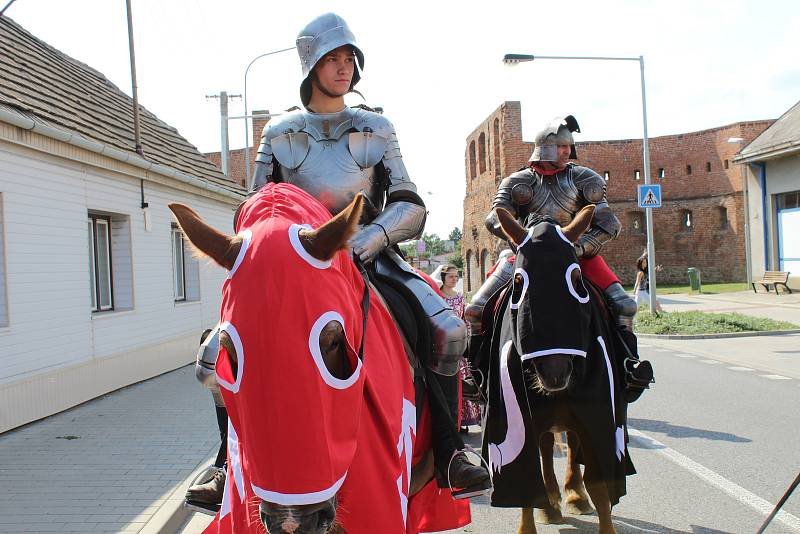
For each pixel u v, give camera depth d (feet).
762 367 39.58
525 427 13.16
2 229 25.59
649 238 64.03
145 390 34.58
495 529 16.67
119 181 35.32
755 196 80.07
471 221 118.01
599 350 13.38
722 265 127.75
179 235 46.88
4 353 25.49
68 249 30.04
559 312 12.30
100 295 35.32
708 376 36.99
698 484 19.21
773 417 27.30
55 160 29.14
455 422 10.55
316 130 10.23
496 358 14.34
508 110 95.61
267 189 7.55
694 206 130.41
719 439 23.97
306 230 6.52
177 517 17.28
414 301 10.26
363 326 7.93
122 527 16.22
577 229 13.12
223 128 70.49
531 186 16.60
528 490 13.10
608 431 13.03
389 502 7.51
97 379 32.32
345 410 6.43
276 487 5.89
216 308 51.39
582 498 17.31
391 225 9.66
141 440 24.45
